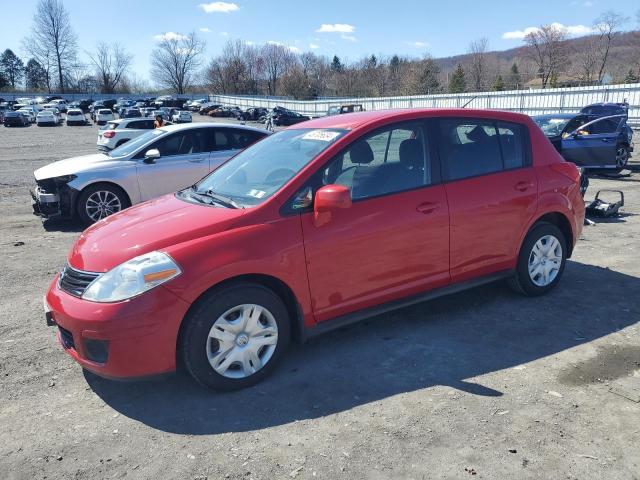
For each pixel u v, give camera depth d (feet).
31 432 10.04
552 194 15.49
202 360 10.75
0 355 13.14
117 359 10.25
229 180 13.79
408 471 8.71
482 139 14.65
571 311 15.03
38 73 370.32
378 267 12.62
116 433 9.97
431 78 255.91
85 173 26.66
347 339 13.61
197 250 10.67
